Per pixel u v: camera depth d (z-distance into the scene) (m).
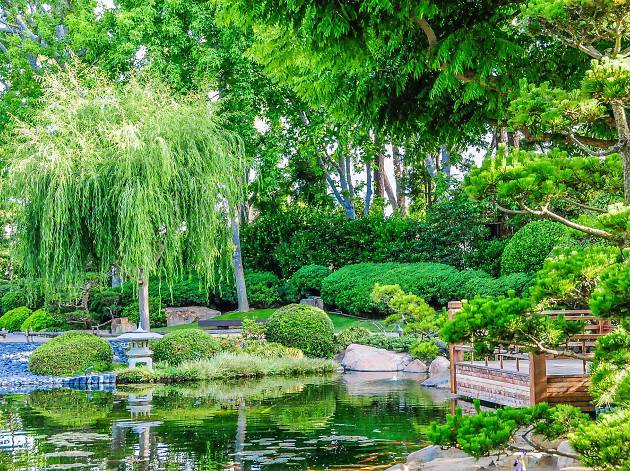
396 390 15.98
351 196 37.31
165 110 21.25
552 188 6.54
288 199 42.84
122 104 21.14
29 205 19.94
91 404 14.38
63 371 19.31
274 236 34.75
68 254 19.84
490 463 8.20
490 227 29.69
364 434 10.73
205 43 29.16
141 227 19.14
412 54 8.58
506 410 6.14
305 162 39.00
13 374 19.52
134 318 30.47
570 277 5.75
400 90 8.92
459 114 9.25
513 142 25.89
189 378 18.64
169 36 28.50
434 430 6.01
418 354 20.20
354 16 7.64
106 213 19.77
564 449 8.27
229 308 33.81
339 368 21.14
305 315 22.66
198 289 32.44
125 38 28.39
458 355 14.47
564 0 6.20
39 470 8.63
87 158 19.80
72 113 20.50
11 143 22.42
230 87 30.28
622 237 6.47
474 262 27.52
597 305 5.26
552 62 8.62
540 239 22.66
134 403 14.43
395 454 9.32
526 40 8.57
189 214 20.84
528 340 6.02
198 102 22.44
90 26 29.11
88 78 22.38
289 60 9.22
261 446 9.93
